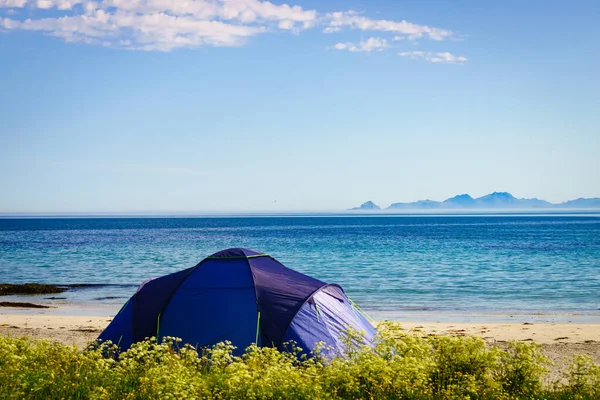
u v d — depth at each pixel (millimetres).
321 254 60625
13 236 107875
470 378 9164
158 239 96125
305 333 12609
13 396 8180
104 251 66625
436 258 55625
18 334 20234
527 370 9984
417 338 10055
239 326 12641
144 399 8406
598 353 17625
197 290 13258
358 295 32375
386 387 8859
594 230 129750
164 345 9969
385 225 187500
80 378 9195
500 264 49562
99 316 25766
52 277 41656
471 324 23641
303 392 8508
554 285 36562
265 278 13508
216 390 8602
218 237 103625
